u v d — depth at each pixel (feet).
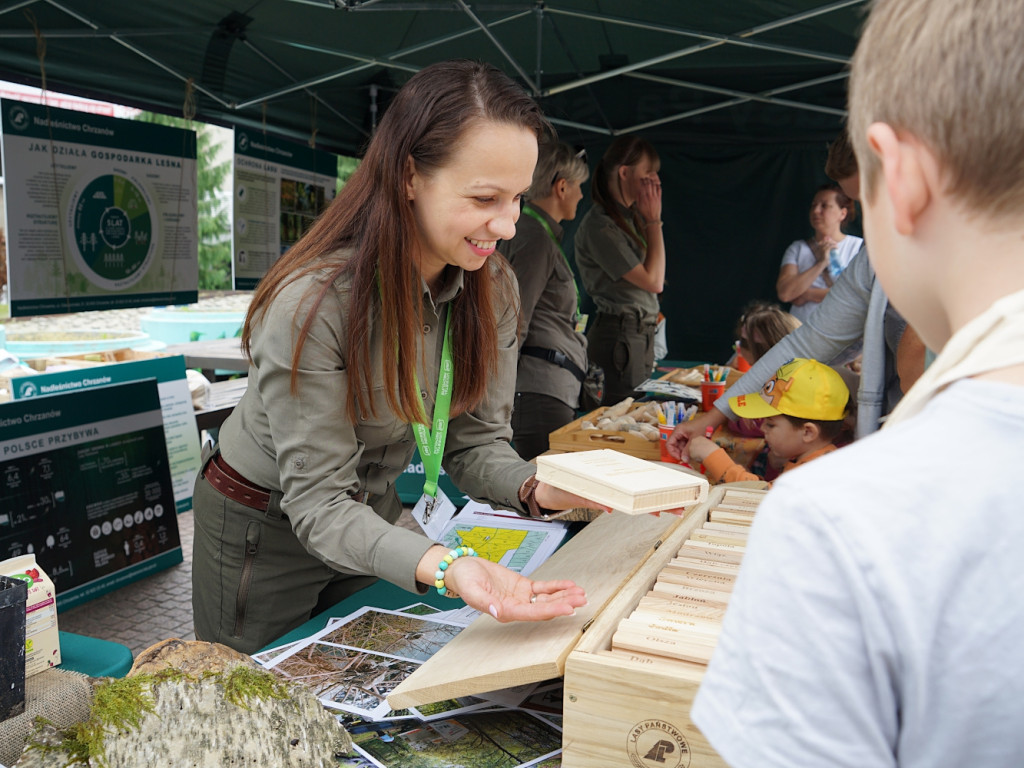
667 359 19.89
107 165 11.37
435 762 3.21
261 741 3.05
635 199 12.66
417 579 3.66
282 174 15.49
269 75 13.25
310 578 5.15
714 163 18.74
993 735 1.31
